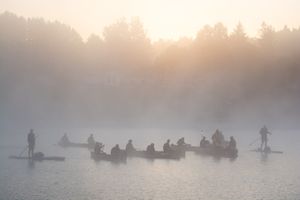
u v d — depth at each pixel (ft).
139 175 160.86
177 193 129.80
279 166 185.88
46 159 199.62
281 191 133.18
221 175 161.89
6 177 153.69
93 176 157.58
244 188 137.39
